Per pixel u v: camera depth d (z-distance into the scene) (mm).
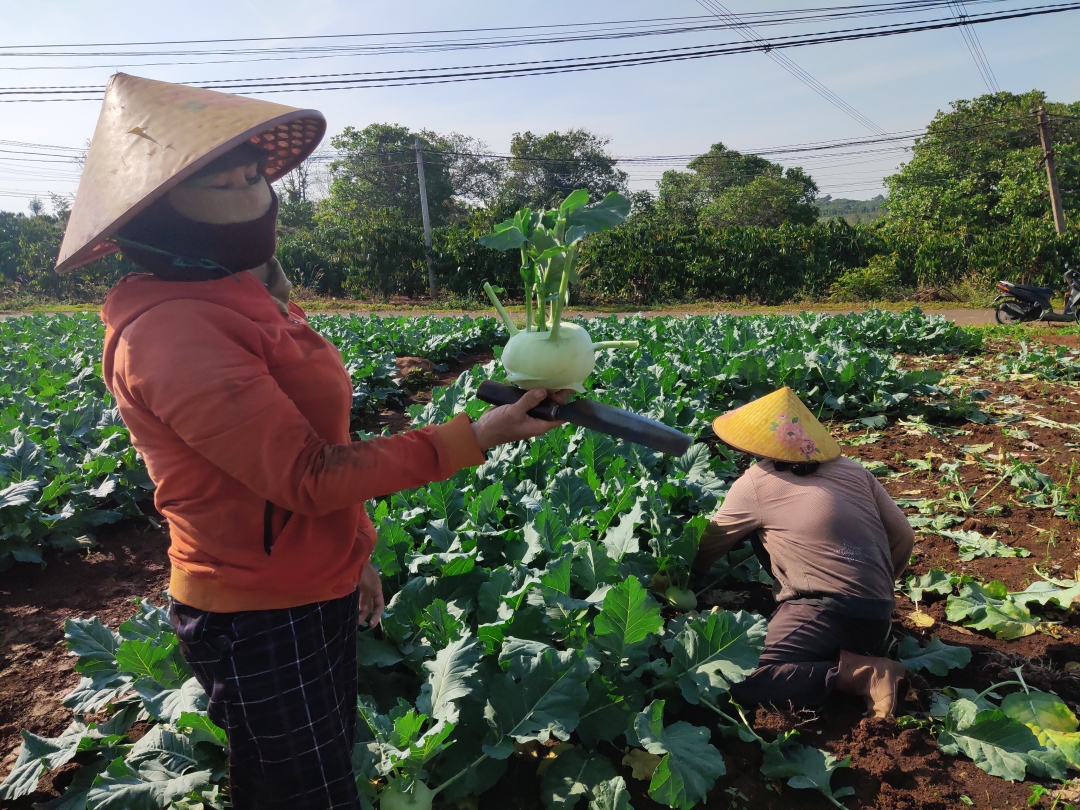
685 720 3148
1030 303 16609
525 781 2830
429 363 11367
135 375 1584
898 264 26875
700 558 3893
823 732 3072
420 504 4477
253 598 1756
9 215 34688
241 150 1665
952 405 7496
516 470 5254
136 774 2545
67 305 30938
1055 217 27266
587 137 61500
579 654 2738
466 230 30656
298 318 2014
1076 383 8844
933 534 4879
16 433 5938
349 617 2039
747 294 27875
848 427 7379
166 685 2904
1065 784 2768
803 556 3314
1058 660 3537
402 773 2510
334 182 57531
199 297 1639
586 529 3973
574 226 1648
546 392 1709
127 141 1604
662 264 28141
